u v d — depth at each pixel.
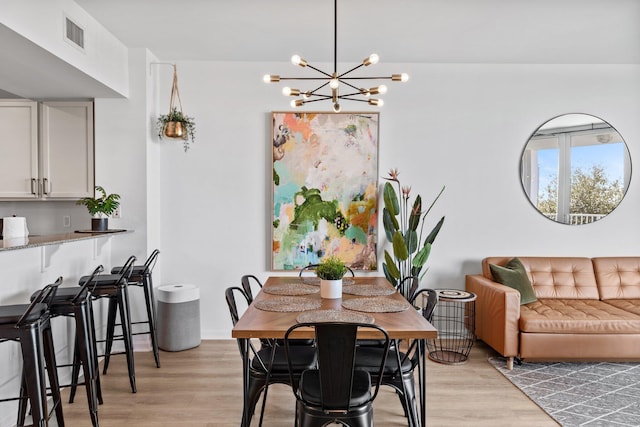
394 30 3.58
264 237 4.36
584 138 4.42
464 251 4.40
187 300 3.99
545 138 4.40
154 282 4.15
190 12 3.25
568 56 4.19
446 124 4.38
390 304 2.53
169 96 4.30
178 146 4.31
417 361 2.46
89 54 3.26
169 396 3.01
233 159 4.33
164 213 4.32
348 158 4.32
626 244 4.45
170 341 3.93
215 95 4.32
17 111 3.97
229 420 2.68
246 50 4.04
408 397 2.32
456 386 3.18
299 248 4.33
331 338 1.83
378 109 4.36
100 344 3.76
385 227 4.21
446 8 3.19
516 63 4.37
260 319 2.23
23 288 2.65
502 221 4.41
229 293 2.53
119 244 3.97
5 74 3.25
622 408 2.83
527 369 3.51
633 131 4.42
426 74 4.36
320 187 4.32
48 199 4.07
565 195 4.42
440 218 4.40
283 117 4.30
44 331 2.26
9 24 2.38
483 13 3.27
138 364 3.62
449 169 4.39
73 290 2.68
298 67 4.33
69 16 2.99
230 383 3.23
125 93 3.90
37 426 1.97
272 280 3.35
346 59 4.27
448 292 3.81
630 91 4.41
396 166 4.37
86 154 4.00
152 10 3.20
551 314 3.52
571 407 2.84
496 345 3.58
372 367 2.31
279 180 4.30
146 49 3.97
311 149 4.32
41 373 2.01
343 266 2.74
